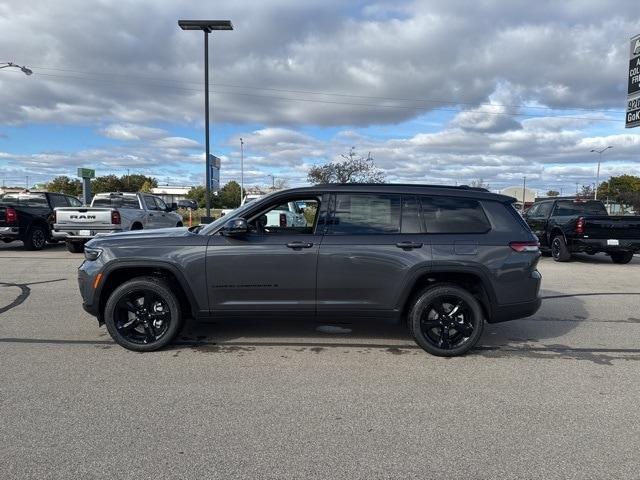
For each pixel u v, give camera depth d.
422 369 4.99
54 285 9.32
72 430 3.59
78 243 14.89
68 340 5.80
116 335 5.38
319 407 4.05
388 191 5.52
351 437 3.55
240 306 5.39
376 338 6.04
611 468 3.17
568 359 5.36
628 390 4.48
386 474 3.08
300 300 5.38
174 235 5.50
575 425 3.77
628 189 69.62
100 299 5.45
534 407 4.09
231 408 4.01
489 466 3.18
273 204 5.52
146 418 3.80
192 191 96.00
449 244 5.34
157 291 5.35
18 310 7.27
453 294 5.33
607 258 15.68
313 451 3.34
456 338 5.43
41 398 4.14
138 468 3.11
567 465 3.20
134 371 4.81
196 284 5.34
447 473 3.09
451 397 4.29
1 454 3.25
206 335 6.08
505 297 5.38
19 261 12.88
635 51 19.86
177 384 4.50
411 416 3.90
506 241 5.39
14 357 5.19
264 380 4.63
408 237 5.37
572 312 7.64
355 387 4.49
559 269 12.74
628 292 9.34
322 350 5.56
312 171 34.66
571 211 15.40
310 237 5.37
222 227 5.40
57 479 2.98
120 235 5.63
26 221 15.31
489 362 5.24
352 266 5.31
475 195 5.57
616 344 5.94
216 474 3.06
